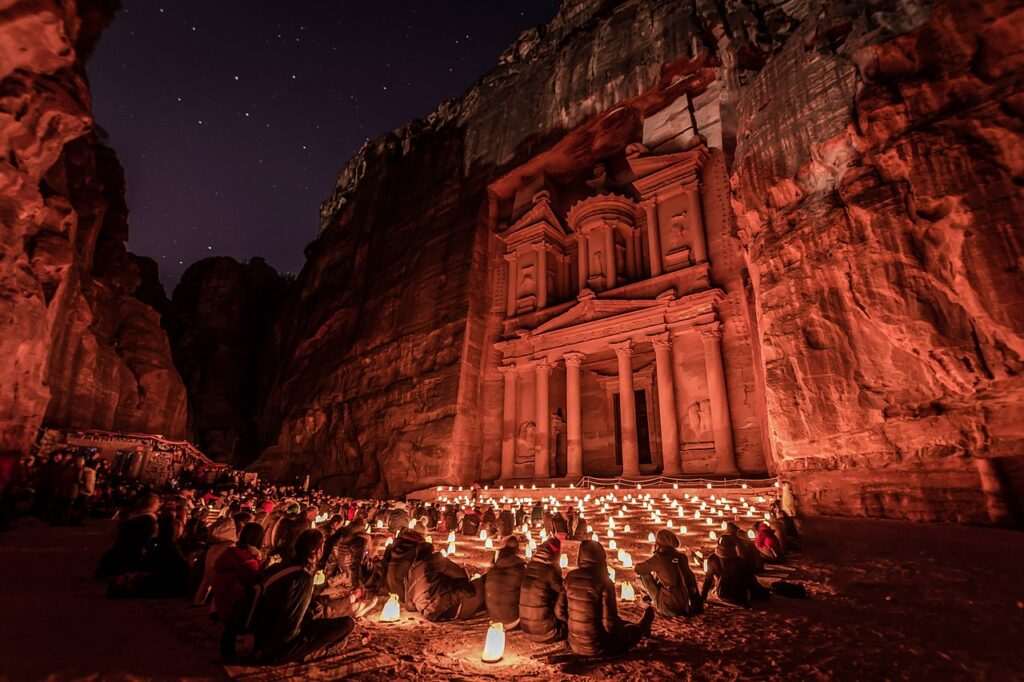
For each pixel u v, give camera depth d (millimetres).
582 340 31297
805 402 15297
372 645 5398
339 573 8219
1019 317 11141
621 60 35219
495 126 42219
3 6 8672
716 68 31234
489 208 39500
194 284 63625
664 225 31328
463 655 5145
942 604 6512
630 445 27906
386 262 44406
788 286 16312
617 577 8867
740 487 21969
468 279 36062
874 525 12438
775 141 17938
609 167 37844
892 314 13172
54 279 15344
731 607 6742
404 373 36719
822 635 5594
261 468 42250
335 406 40656
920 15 14242
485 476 32406
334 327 46281
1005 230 11562
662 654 5098
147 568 7223
